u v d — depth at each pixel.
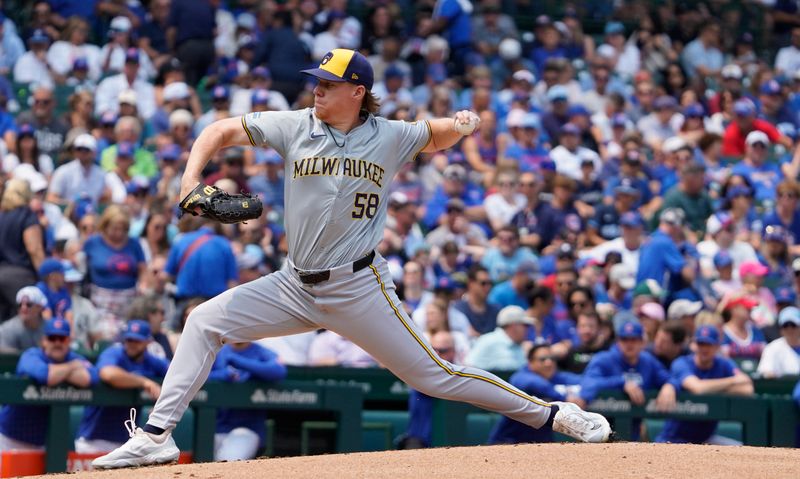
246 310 18.80
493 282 39.38
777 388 34.03
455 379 19.27
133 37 53.09
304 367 32.28
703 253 42.69
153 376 29.00
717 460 18.05
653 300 36.19
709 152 52.34
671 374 32.03
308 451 31.77
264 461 18.36
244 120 18.33
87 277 35.50
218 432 29.48
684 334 32.38
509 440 29.81
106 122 44.81
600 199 47.31
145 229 39.22
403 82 53.09
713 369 32.06
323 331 34.75
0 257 34.56
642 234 43.75
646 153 53.47
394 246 39.62
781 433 31.83
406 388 32.69
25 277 34.25
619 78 60.03
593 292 36.78
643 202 48.28
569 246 37.75
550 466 17.34
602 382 30.72
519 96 51.69
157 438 18.58
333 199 18.19
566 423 19.97
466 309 35.78
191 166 17.95
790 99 61.53
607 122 53.62
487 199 44.50
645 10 64.00
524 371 30.55
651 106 56.19
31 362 27.73
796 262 40.06
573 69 57.06
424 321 34.31
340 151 18.23
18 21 53.47
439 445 30.70
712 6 67.25
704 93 60.06
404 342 18.89
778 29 69.00
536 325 35.59
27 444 27.89
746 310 37.34
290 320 18.94
